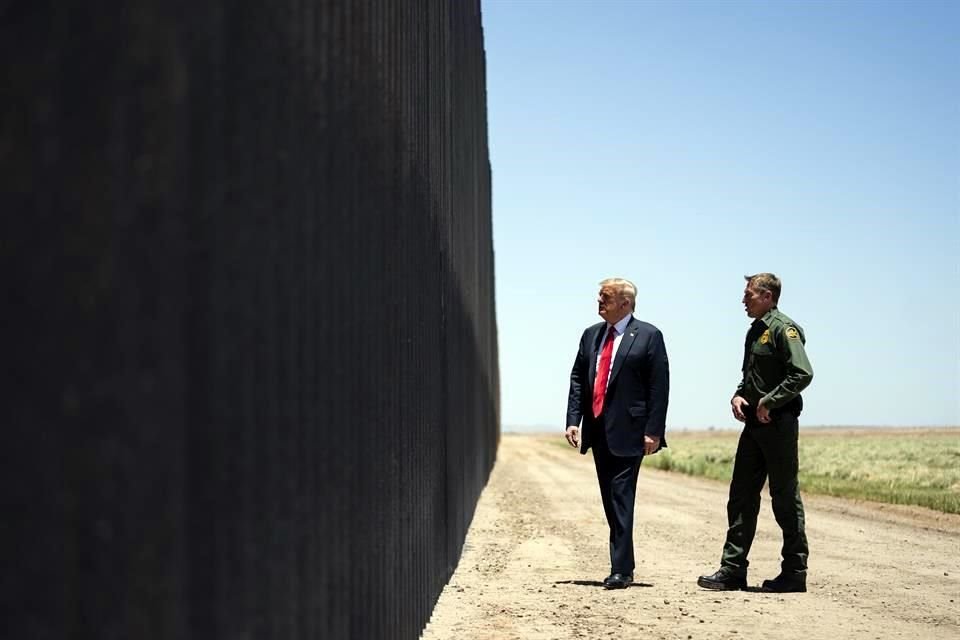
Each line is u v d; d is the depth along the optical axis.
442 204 9.92
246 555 2.81
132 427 2.12
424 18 8.11
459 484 12.27
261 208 3.01
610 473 9.70
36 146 1.98
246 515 2.81
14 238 1.93
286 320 3.27
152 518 2.19
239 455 2.76
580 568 11.16
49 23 2.01
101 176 2.09
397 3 6.23
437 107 9.42
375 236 5.08
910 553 12.98
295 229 3.40
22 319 1.93
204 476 2.49
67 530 1.99
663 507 20.75
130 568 2.11
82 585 2.01
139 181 2.18
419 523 7.10
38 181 1.98
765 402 9.45
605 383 9.68
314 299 3.66
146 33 2.22
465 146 15.16
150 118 2.22
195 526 2.42
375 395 5.01
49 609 1.95
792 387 9.37
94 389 2.04
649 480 33.50
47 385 1.96
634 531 15.62
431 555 8.07
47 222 1.98
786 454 9.48
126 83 2.16
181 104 2.34
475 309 18.97
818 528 16.34
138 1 2.20
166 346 2.25
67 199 2.02
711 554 12.62
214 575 2.55
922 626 7.82
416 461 6.98
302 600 3.44
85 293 2.04
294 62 3.43
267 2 3.11
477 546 13.40
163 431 2.23
